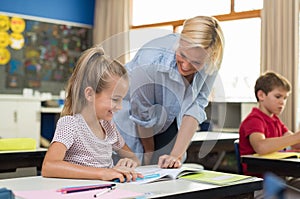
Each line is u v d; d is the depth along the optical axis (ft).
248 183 4.16
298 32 14.99
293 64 14.97
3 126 18.25
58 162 4.39
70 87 4.65
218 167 13.70
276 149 7.78
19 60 19.69
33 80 20.07
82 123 4.64
